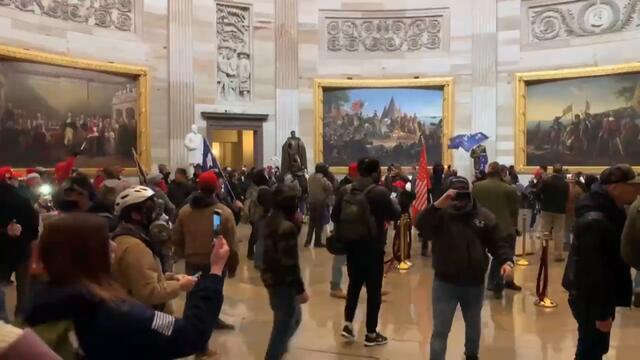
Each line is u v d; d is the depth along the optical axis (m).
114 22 18.48
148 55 19.33
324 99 22.94
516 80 21.31
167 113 19.84
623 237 4.38
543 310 8.48
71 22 17.23
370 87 22.84
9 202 6.66
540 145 20.97
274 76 22.34
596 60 19.98
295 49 22.56
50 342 2.30
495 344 6.94
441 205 5.34
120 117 18.36
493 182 8.79
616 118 19.34
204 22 20.94
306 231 16.95
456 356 6.51
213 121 21.03
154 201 4.35
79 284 2.37
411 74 22.91
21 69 15.73
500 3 21.81
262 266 5.47
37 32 16.25
